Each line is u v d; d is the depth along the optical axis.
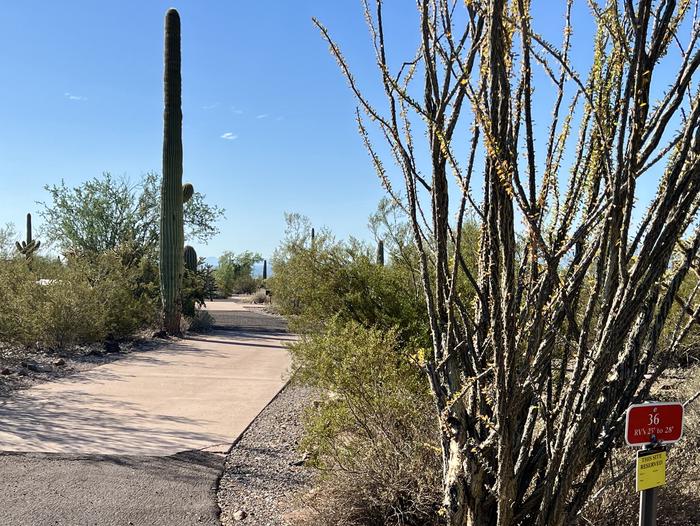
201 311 18.31
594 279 2.37
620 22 2.17
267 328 18.50
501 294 2.21
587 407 2.11
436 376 2.37
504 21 2.10
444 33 2.30
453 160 2.13
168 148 15.23
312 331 8.31
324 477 4.10
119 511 4.31
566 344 2.38
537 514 2.39
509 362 2.07
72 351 12.04
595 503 3.34
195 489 4.79
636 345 2.26
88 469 5.17
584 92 2.05
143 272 16.80
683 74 2.05
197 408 7.47
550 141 2.25
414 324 7.36
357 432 4.33
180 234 15.55
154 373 9.94
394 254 7.76
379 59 2.34
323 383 4.64
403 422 4.24
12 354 11.06
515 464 2.36
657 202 2.13
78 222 20.70
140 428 6.48
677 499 3.64
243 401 7.90
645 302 2.23
